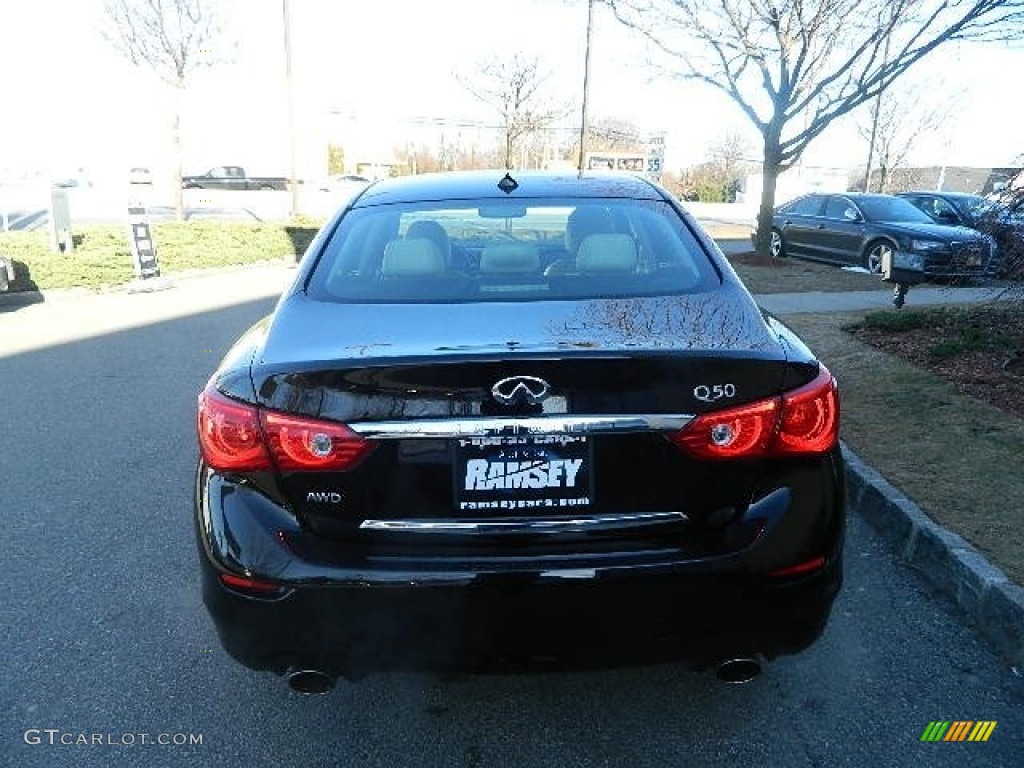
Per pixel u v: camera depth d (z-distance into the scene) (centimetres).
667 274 288
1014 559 340
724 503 226
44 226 2347
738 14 1320
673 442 221
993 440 474
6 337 932
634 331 239
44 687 301
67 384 718
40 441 568
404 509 223
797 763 257
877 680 295
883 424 510
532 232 323
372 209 340
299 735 274
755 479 227
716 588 222
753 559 222
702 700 286
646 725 275
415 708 286
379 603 220
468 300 272
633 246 304
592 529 223
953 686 292
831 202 1512
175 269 1502
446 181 370
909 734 268
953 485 416
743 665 237
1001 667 302
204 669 311
